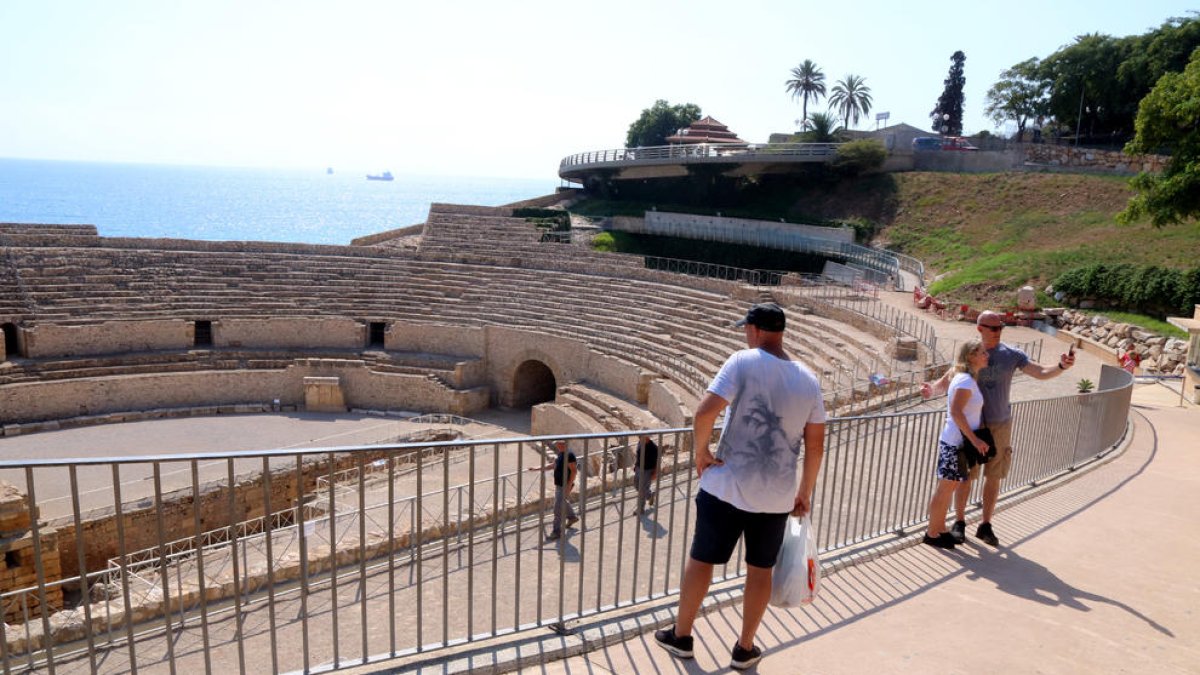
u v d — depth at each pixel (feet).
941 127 292.40
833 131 248.73
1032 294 117.80
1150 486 43.57
